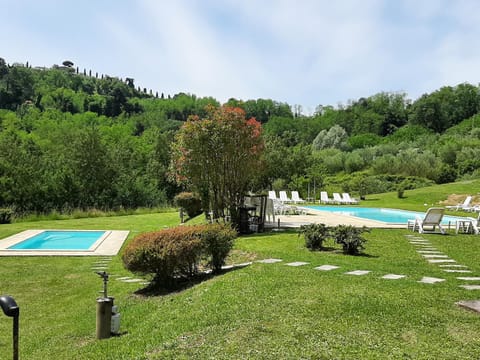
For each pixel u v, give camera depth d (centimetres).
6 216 1811
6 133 3228
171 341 374
